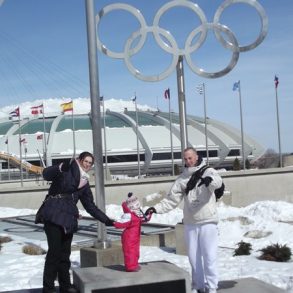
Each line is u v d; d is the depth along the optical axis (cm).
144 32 1307
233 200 4097
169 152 9756
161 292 623
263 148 10781
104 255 1000
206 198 673
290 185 4375
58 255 656
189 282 631
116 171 9688
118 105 17638
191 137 10388
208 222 675
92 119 1037
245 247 1322
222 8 1324
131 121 10519
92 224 1944
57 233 649
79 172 654
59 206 647
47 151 9419
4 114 16162
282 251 1176
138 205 671
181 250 1302
